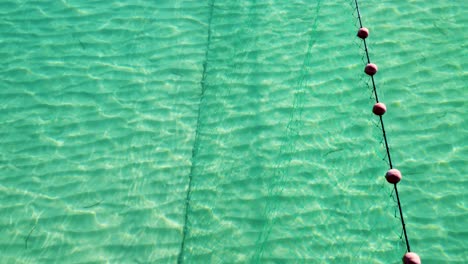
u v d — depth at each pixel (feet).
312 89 17.83
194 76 18.54
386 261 13.83
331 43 19.17
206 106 17.67
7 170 16.16
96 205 15.33
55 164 16.31
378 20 19.79
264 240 14.39
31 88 18.38
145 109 17.70
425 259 13.73
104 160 16.39
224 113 17.42
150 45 19.61
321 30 19.63
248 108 17.47
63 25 20.42
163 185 15.74
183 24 20.29
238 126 17.01
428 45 18.83
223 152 16.39
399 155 15.93
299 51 18.99
